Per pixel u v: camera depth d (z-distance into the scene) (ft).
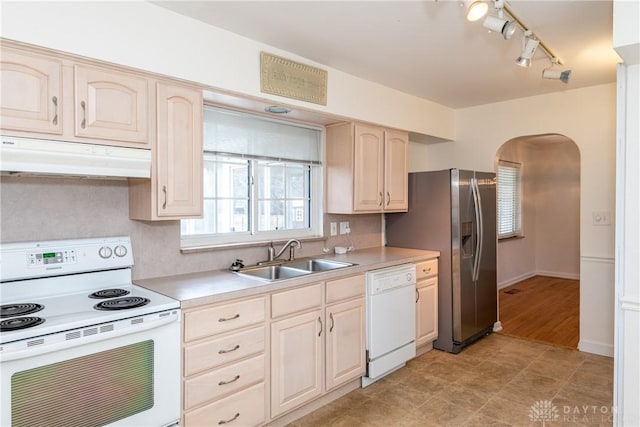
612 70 10.20
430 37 8.15
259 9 6.92
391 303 9.84
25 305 5.78
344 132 10.71
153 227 7.80
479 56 9.20
